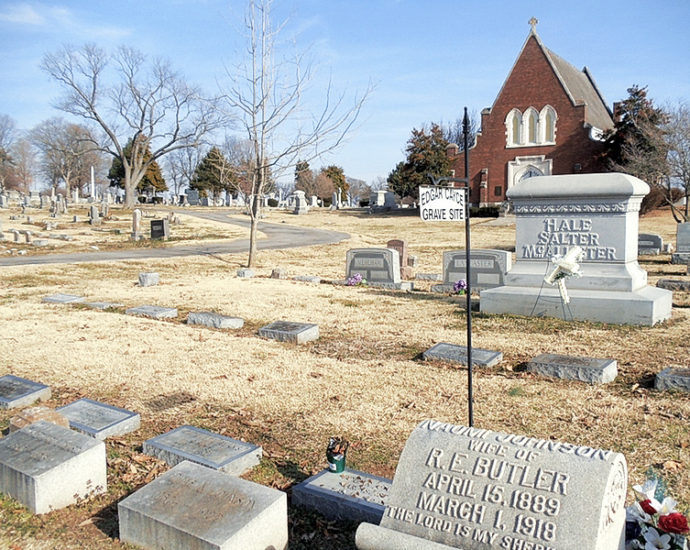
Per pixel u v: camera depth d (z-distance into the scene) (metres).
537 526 2.93
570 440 5.65
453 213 5.49
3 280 18.59
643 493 3.53
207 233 39.19
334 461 4.87
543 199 11.37
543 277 11.45
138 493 4.13
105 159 123.69
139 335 10.51
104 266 22.81
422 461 3.37
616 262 10.87
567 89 52.50
